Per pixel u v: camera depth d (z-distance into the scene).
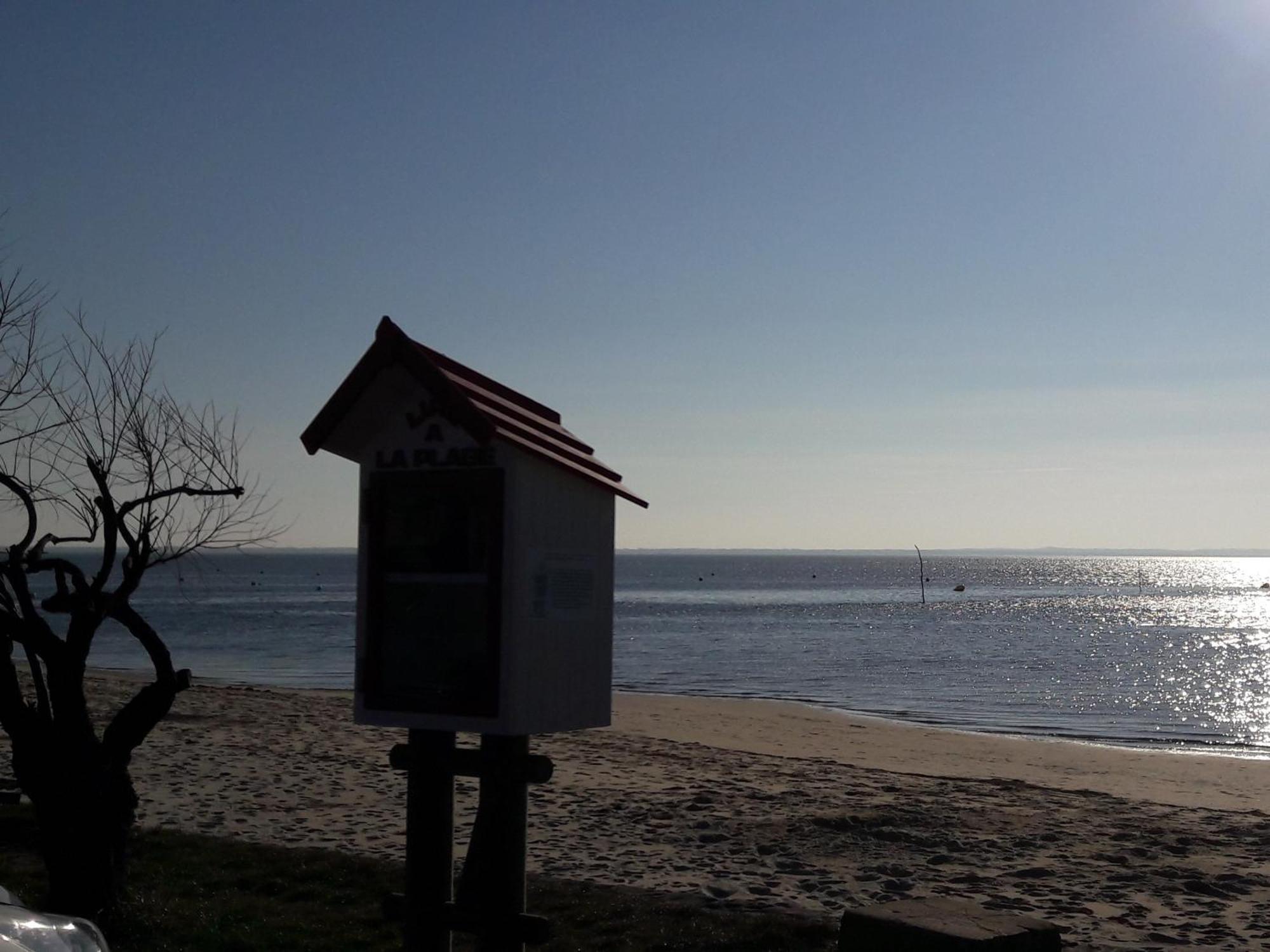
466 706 5.22
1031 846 11.63
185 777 14.55
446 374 5.17
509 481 5.17
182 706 22.86
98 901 7.38
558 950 7.49
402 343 5.23
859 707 34.25
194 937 7.38
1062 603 116.31
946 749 23.52
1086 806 14.39
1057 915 9.07
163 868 9.30
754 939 7.67
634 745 19.98
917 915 6.02
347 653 51.88
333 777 14.77
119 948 7.07
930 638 66.31
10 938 4.39
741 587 162.00
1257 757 24.17
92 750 7.42
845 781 16.27
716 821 12.46
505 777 5.27
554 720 5.35
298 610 91.75
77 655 7.43
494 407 5.46
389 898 5.55
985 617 90.31
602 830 11.96
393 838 11.14
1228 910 9.25
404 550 5.44
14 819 10.55
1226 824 13.20
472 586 5.31
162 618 79.62
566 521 5.44
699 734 24.62
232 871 9.30
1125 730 29.80
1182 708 34.94
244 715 21.70
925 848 11.43
